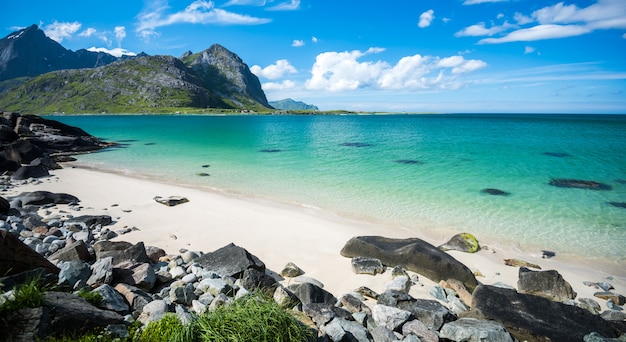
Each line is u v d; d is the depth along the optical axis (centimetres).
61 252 1005
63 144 4422
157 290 889
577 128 9656
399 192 2184
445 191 2220
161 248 1236
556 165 3297
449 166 3206
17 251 761
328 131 8362
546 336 733
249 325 550
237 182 2480
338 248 1292
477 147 4794
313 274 1078
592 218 1697
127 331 586
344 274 1081
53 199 1778
